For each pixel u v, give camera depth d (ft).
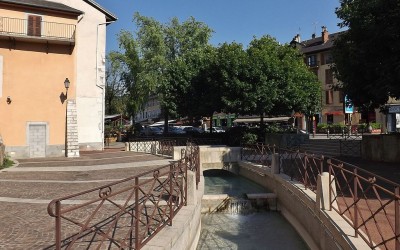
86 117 83.66
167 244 16.47
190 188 25.38
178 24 119.03
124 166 51.72
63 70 74.13
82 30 83.92
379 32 43.42
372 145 53.88
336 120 146.30
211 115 91.91
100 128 85.51
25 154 69.67
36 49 72.08
